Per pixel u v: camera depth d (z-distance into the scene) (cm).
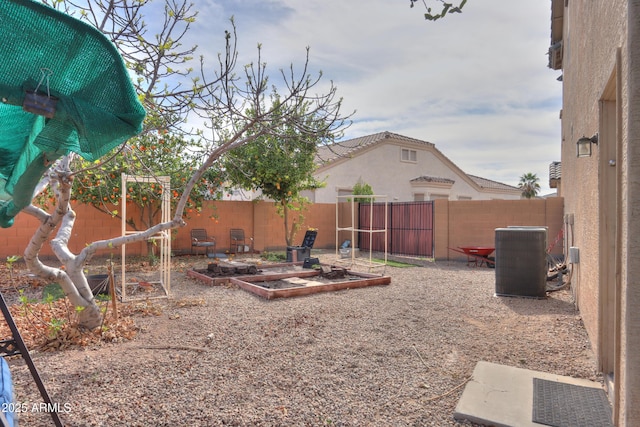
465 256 1359
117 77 188
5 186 291
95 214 1264
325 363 424
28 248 455
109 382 371
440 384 373
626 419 250
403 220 1527
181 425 299
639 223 248
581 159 598
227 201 1509
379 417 313
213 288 834
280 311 643
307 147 1291
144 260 1231
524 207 1296
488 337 511
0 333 494
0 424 167
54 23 171
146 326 557
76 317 530
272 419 308
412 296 768
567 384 364
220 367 411
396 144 2278
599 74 407
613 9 329
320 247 1733
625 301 257
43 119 217
